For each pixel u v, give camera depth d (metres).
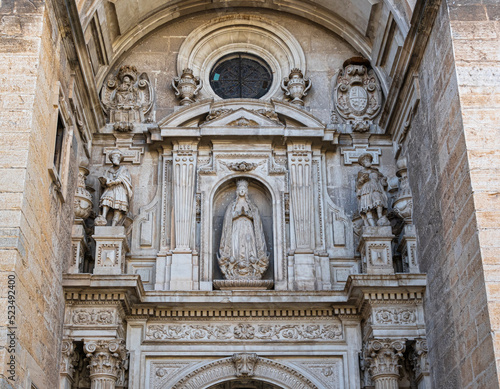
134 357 14.30
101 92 17.11
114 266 14.15
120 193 15.16
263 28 18.12
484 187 11.56
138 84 17.19
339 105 17.19
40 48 12.28
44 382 12.36
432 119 13.75
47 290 12.63
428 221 13.98
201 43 17.97
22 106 11.78
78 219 14.70
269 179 15.95
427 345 13.88
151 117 16.92
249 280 14.89
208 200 15.69
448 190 12.71
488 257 11.12
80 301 13.87
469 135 11.92
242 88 17.75
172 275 14.89
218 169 16.02
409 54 14.77
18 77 11.99
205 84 17.61
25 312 11.17
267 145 16.25
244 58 18.11
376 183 15.43
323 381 14.38
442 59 13.16
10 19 12.41
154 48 17.75
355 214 15.73
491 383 10.62
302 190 15.81
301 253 15.22
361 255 15.15
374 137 16.81
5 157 11.40
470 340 11.51
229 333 14.59
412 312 14.17
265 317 14.71
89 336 13.64
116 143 16.50
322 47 17.92
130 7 16.59
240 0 18.02
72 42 13.91
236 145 16.23
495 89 12.24
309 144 16.27
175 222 15.44
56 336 13.21
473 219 11.46
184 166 15.97
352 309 14.73
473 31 12.67
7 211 11.04
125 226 15.46
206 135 16.03
